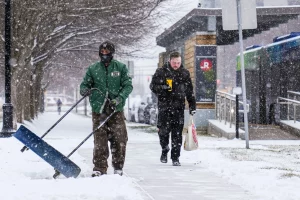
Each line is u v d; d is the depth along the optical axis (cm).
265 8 3619
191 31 3881
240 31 2389
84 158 1866
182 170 1605
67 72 9806
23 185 1126
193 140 1812
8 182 1171
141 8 4078
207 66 3706
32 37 3697
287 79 3416
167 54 4816
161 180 1394
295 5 3731
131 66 5347
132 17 4206
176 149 1720
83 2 3778
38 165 1519
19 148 1953
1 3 3744
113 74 1350
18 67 3600
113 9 3928
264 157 1931
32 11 3612
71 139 2912
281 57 3491
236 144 2588
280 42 3525
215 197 1143
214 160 1808
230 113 3262
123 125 1361
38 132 3828
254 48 4231
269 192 1189
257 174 1450
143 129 4381
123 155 1367
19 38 3638
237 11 2394
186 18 3688
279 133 3162
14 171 1371
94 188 1098
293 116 3381
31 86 5706
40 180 1199
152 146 2489
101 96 1345
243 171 1512
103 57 1347
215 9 3591
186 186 1295
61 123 5844
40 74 6650
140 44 4978
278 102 3462
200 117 3688
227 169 1567
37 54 4569
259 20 3825
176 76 1700
